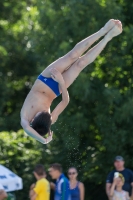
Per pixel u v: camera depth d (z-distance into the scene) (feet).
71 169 91.66
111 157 120.98
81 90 119.34
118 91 117.08
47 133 63.16
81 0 125.08
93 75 124.77
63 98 64.90
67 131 121.90
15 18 187.93
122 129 119.34
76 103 125.39
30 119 63.67
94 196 124.06
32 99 64.34
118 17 124.47
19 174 123.95
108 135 119.24
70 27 125.29
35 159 126.11
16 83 189.37
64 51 122.21
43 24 133.08
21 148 128.88
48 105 65.10
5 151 127.44
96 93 122.72
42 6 133.90
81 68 66.08
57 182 90.02
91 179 121.60
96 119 120.57
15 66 186.50
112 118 119.55
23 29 183.01
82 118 121.08
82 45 64.95
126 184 93.09
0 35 183.32
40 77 65.31
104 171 121.29
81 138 126.31
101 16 124.47
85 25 124.36
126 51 122.83
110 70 126.82
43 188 88.43
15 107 188.85
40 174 89.40
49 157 124.98
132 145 119.44
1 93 172.76
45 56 133.49
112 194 92.43
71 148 122.42
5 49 173.37
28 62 186.60
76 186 90.99
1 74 181.06
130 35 119.96
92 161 122.62
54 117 65.05
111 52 125.29
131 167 120.78
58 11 127.54
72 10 123.95
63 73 65.72
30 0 188.34
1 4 183.52
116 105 119.65
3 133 134.62
